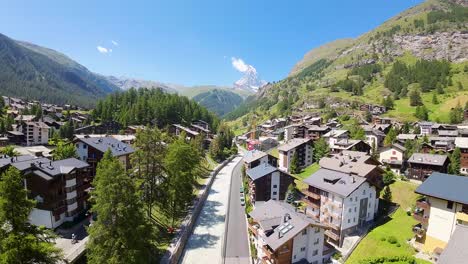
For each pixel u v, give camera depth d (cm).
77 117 18500
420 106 17012
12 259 2625
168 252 4834
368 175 6216
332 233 5784
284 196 7662
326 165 7369
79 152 7656
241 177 10431
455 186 4653
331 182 6156
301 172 9556
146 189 5606
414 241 5081
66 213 5572
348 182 5891
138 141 5647
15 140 12875
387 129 12706
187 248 5359
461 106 16225
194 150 8800
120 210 3381
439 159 7312
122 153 7900
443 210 4588
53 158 7500
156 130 5984
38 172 5172
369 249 5141
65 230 5297
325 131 13100
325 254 4984
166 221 6031
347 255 5078
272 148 14450
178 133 15388
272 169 7631
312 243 4709
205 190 8481
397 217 6103
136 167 5656
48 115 17675
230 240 5703
